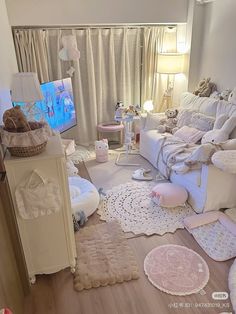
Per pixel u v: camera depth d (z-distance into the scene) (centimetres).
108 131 420
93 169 362
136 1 368
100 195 295
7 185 153
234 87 342
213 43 370
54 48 388
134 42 417
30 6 338
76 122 424
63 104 367
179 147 308
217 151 240
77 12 354
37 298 178
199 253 212
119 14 368
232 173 233
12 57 320
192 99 380
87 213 252
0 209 146
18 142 151
